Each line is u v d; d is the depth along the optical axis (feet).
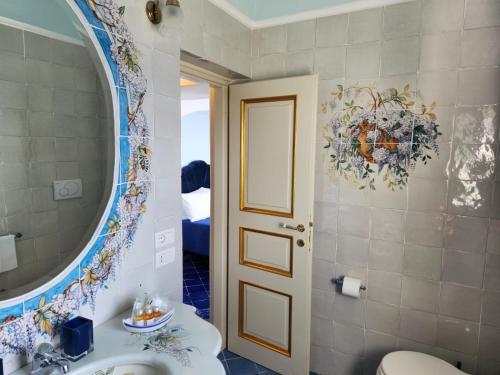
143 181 4.57
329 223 6.83
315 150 6.55
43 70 3.44
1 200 3.18
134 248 4.51
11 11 3.15
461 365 5.99
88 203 3.91
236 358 7.75
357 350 6.83
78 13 3.58
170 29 4.45
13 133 3.23
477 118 5.53
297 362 6.97
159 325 3.98
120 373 3.48
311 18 6.63
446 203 5.85
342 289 6.51
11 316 3.16
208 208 14.88
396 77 6.02
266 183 7.04
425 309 6.17
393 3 5.92
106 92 4.00
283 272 7.01
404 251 6.24
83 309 3.86
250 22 7.07
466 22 5.48
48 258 3.53
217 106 7.54
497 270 5.61
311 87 6.34
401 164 6.11
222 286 7.90
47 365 3.12
